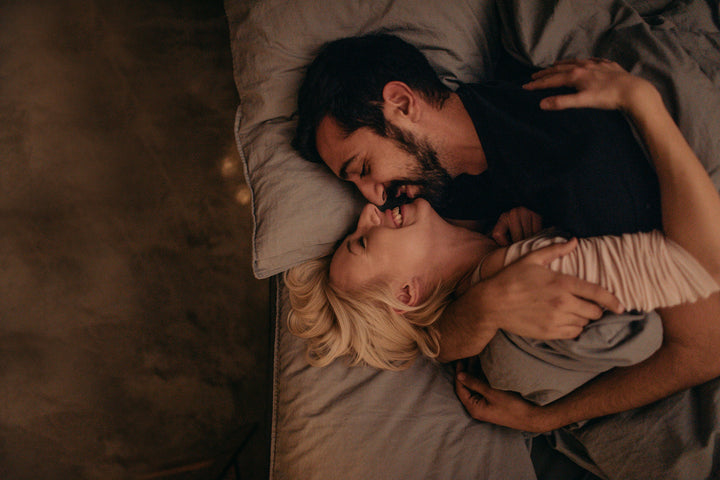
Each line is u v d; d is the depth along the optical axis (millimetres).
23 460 1501
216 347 1562
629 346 729
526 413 907
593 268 765
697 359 753
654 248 744
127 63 1868
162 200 1715
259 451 1444
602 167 796
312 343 1050
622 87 792
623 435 870
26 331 1612
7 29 1938
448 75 1045
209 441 1474
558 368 803
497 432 964
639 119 779
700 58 943
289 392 1042
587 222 809
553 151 834
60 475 1480
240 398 1508
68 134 1802
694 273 718
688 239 723
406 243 937
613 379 834
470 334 856
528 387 850
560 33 1013
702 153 855
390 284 958
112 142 1785
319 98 943
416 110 926
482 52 1091
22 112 1838
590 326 750
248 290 1611
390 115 925
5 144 1807
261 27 1061
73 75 1867
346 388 1008
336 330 1015
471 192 1009
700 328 729
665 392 804
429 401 982
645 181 788
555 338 756
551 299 748
